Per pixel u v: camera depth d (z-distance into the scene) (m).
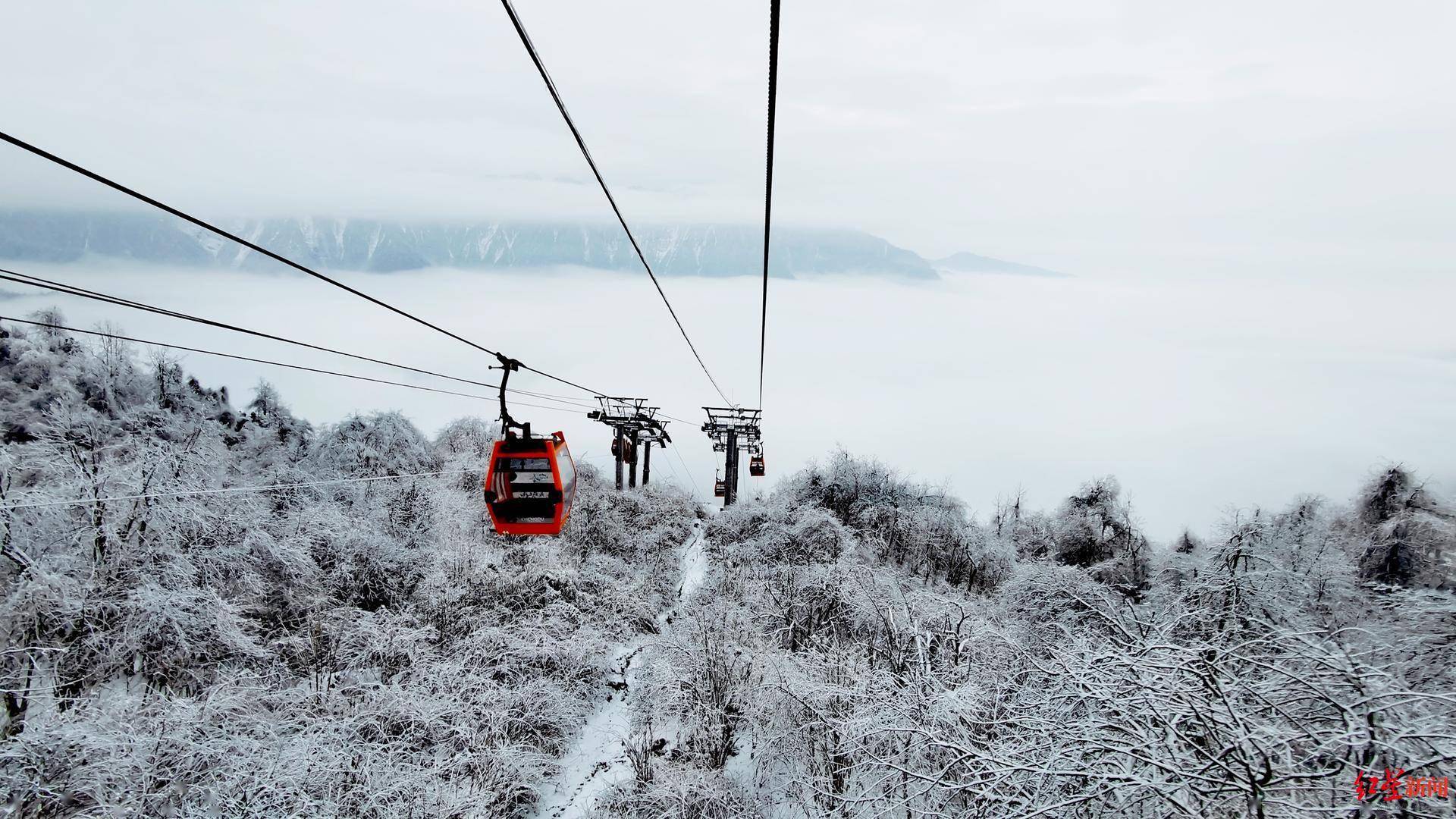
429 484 28.78
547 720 17.70
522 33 5.02
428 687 16.89
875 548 29.06
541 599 22.98
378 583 21.03
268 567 18.53
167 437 24.34
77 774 11.62
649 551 34.34
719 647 17.91
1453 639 11.43
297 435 36.34
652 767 15.78
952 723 10.70
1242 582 14.39
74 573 14.84
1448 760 6.87
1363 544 24.22
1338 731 7.83
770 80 5.55
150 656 14.59
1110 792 8.09
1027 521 42.25
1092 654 9.59
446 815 13.12
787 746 14.92
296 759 12.96
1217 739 7.99
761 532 32.62
